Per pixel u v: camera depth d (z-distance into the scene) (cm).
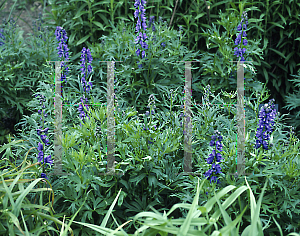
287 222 217
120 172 224
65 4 443
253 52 349
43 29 452
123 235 167
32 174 223
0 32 429
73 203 210
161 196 242
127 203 227
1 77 368
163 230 156
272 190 220
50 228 186
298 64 410
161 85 335
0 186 189
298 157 226
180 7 461
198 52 411
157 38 357
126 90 334
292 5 415
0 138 380
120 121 243
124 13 448
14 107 403
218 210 170
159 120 263
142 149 230
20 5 699
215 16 425
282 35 424
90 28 428
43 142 225
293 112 420
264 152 229
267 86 451
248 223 216
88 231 214
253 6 422
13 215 165
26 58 384
